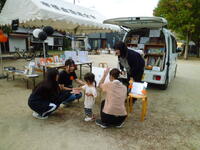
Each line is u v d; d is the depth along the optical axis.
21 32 20.31
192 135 2.70
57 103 3.20
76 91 3.47
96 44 33.31
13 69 5.84
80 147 2.28
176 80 7.01
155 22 4.36
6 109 3.46
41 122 2.96
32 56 14.47
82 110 3.54
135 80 3.43
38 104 2.93
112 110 2.62
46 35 4.74
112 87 2.69
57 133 2.61
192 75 8.24
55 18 4.78
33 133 2.58
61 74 3.65
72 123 2.96
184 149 2.32
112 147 2.31
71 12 5.85
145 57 5.60
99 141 2.44
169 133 2.73
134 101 3.85
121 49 3.02
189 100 4.42
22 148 2.21
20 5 4.94
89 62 6.69
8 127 2.73
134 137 2.57
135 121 3.12
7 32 10.95
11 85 5.37
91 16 7.04
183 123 3.10
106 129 2.79
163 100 4.39
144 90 3.13
